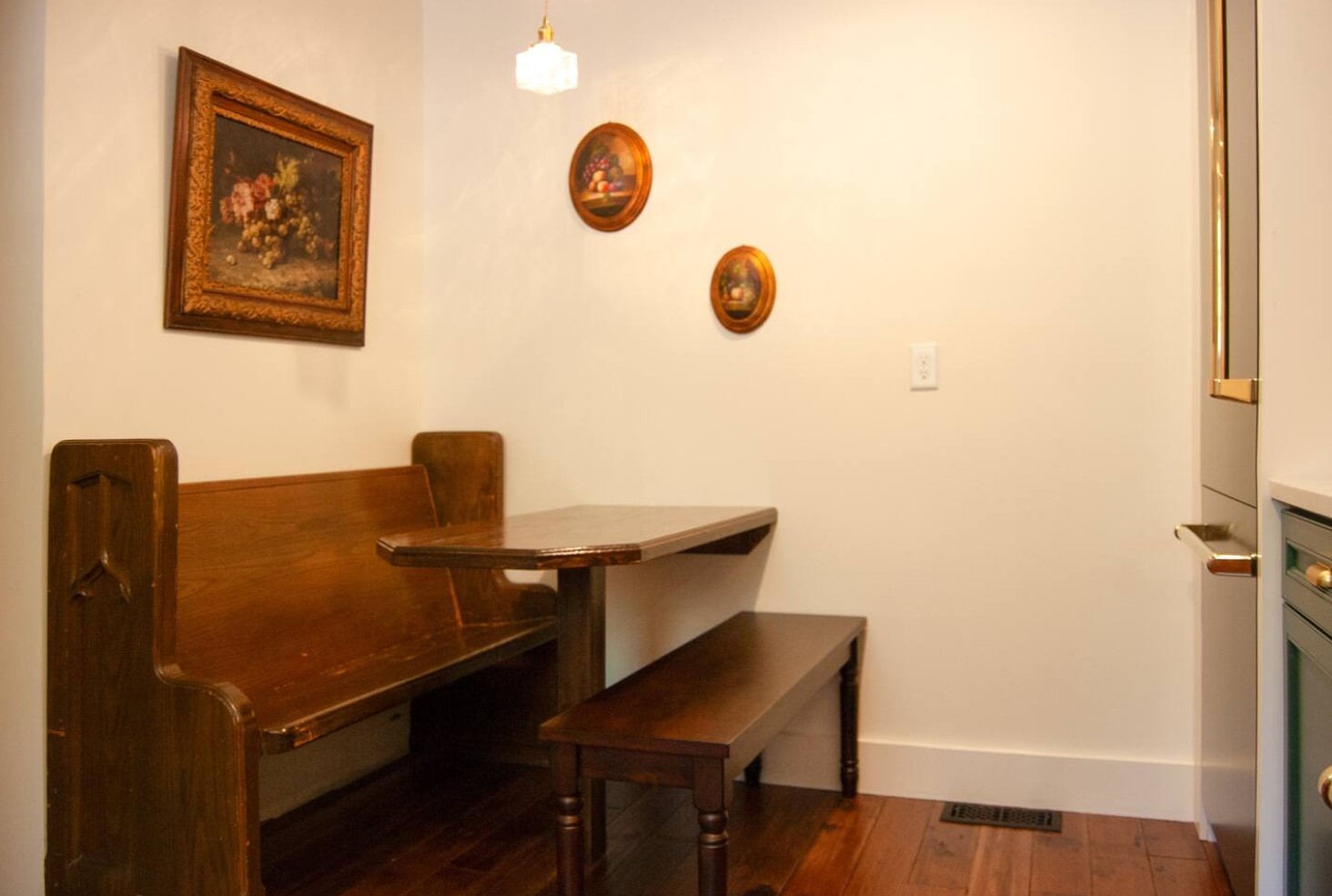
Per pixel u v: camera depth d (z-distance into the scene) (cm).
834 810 270
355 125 286
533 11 313
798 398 289
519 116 316
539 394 314
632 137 301
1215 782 222
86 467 196
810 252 287
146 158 230
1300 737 150
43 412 207
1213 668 224
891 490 281
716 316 295
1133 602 262
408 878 229
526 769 304
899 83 278
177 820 190
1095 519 264
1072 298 265
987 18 271
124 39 224
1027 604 270
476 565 194
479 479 311
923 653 279
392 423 312
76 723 199
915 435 279
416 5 321
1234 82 184
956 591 276
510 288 317
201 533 224
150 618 191
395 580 283
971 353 273
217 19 248
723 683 210
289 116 263
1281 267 160
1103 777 264
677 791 286
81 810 199
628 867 234
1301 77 159
